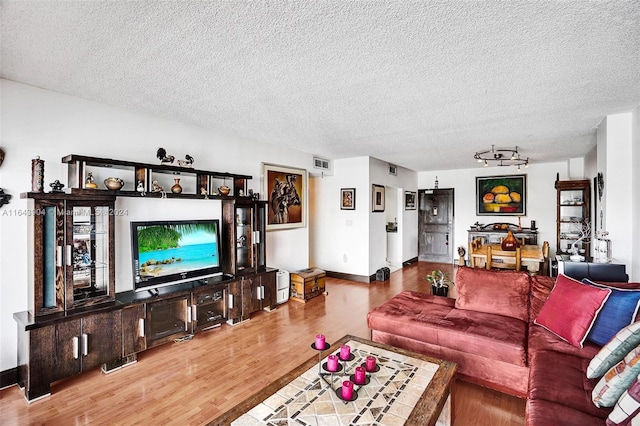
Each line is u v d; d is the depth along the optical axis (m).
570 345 2.17
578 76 2.48
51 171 2.81
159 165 3.24
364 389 1.72
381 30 1.84
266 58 2.20
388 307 3.11
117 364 2.81
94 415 2.18
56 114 2.84
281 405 1.59
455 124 3.87
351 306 4.60
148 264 3.18
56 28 1.84
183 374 2.72
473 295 2.96
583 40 1.94
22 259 2.65
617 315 2.07
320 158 6.14
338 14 1.69
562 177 7.00
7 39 1.96
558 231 6.16
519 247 5.00
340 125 3.92
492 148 5.38
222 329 3.70
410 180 8.20
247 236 4.25
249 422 1.47
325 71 2.40
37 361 2.35
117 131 3.24
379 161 6.59
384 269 6.33
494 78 2.52
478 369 2.47
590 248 5.73
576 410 1.53
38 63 2.29
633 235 3.36
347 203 6.36
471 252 5.10
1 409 2.24
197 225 3.67
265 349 3.19
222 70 2.40
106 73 2.46
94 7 1.64
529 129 4.11
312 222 6.87
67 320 2.49
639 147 3.15
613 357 1.68
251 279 4.05
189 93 2.87
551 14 1.68
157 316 3.30
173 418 2.16
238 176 4.13
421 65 2.30
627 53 2.11
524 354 2.27
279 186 5.16
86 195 2.70
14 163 2.62
